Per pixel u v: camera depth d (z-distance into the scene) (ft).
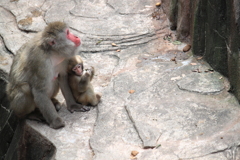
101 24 34.24
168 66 27.84
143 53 30.14
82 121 22.77
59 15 36.27
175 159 18.80
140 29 33.12
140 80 26.32
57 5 38.14
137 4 37.11
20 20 35.73
